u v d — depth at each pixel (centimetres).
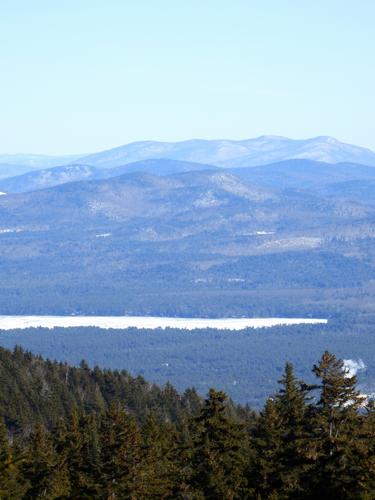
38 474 17762
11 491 16588
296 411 16038
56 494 16862
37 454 18038
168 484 15950
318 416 14325
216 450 15325
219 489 15038
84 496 16175
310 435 14512
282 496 14862
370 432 14312
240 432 15500
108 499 15425
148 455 16575
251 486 15475
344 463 14238
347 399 14275
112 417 19012
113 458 15962
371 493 13725
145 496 15538
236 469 15288
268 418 16025
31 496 17412
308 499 14575
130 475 15600
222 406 15475
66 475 18000
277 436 15762
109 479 15750
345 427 14312
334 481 14162
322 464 14325
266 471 15338
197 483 15438
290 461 15175
